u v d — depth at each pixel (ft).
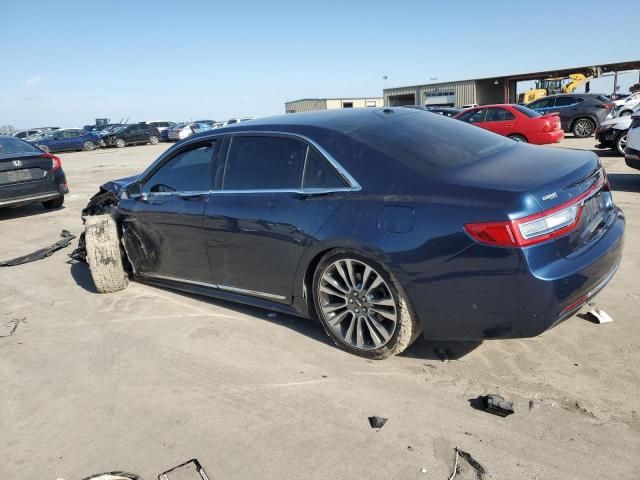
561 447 8.29
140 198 15.28
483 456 8.21
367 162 10.71
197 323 13.74
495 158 10.98
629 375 10.05
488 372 10.50
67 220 29.48
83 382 11.21
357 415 9.42
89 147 105.70
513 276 8.98
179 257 14.47
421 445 8.55
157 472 8.34
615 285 14.37
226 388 10.57
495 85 153.99
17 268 20.12
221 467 8.36
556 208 9.23
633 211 22.66
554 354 10.98
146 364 11.78
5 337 13.76
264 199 12.07
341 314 11.45
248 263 12.67
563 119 60.70
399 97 173.68
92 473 8.41
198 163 13.83
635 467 7.81
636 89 108.06
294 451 8.61
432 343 11.81
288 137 12.02
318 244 11.00
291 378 10.77
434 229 9.50
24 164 29.84
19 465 8.73
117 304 15.48
